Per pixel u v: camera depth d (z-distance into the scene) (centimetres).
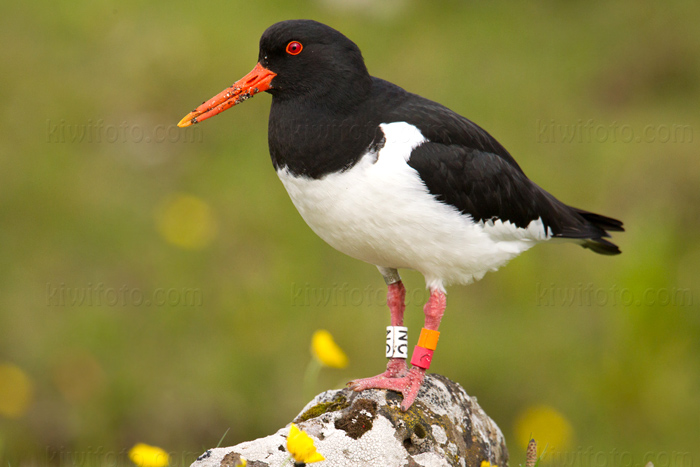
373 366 1232
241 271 1338
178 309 1297
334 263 1344
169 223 1359
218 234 1374
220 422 1195
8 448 1118
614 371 1217
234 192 1425
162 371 1242
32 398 1198
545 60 1658
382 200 647
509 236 729
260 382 1232
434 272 695
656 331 1220
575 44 1702
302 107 669
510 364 1248
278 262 1351
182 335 1276
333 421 627
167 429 1183
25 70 1541
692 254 1385
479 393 1229
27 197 1400
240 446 611
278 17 1681
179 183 1438
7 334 1258
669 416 1191
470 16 1738
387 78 1602
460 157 677
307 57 668
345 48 673
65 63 1566
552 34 1712
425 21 1717
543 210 749
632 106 1600
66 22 1631
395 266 716
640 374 1207
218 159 1470
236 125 1511
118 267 1337
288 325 1286
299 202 684
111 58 1580
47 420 1177
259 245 1370
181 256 1341
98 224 1380
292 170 670
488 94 1589
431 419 649
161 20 1645
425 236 665
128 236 1368
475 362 1245
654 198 1446
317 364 776
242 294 1312
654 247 1266
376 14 1709
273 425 1188
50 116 1489
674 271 1320
